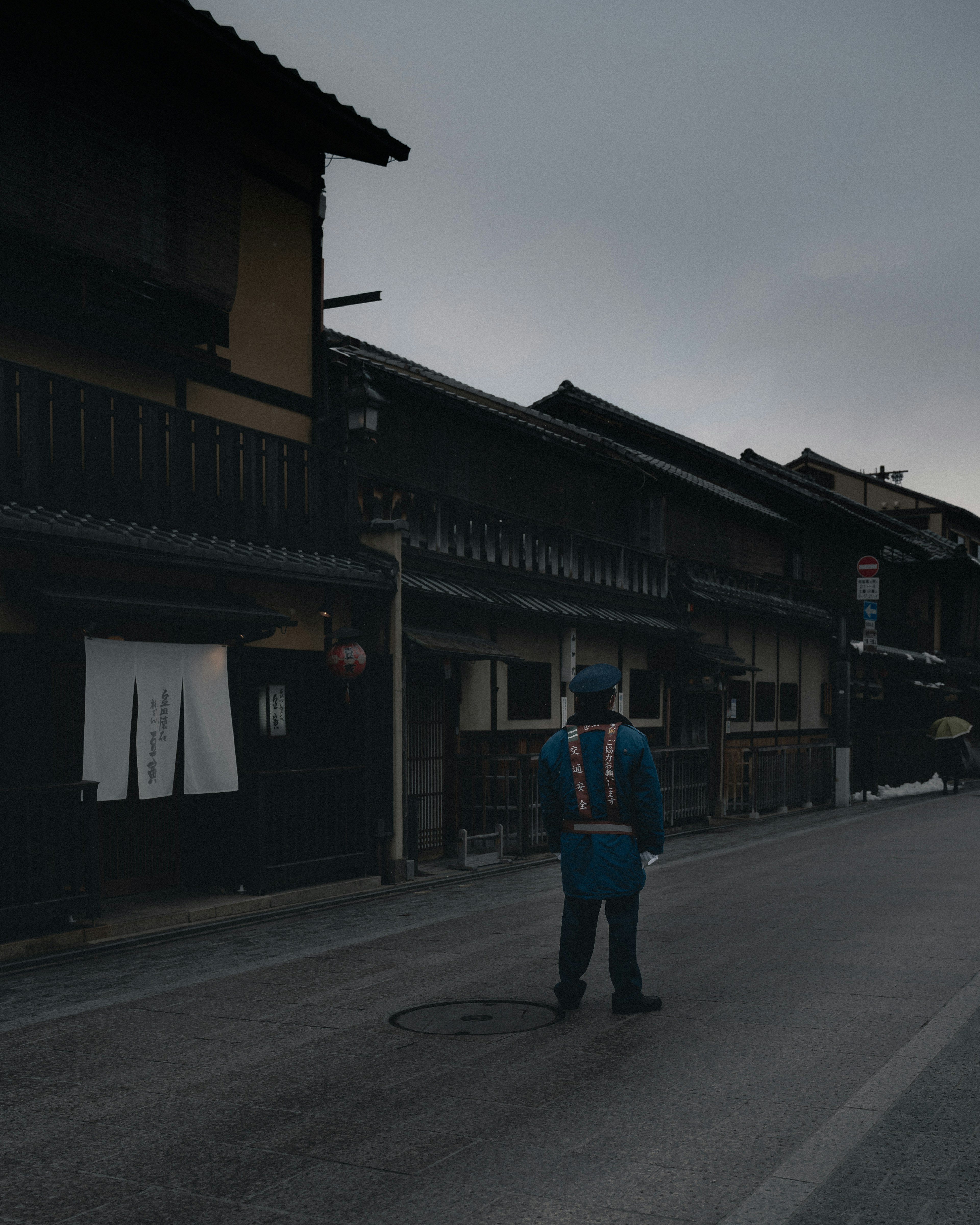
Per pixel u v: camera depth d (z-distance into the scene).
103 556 7.92
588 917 5.89
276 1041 5.48
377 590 11.03
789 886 10.49
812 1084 4.58
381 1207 3.48
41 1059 5.25
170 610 8.41
